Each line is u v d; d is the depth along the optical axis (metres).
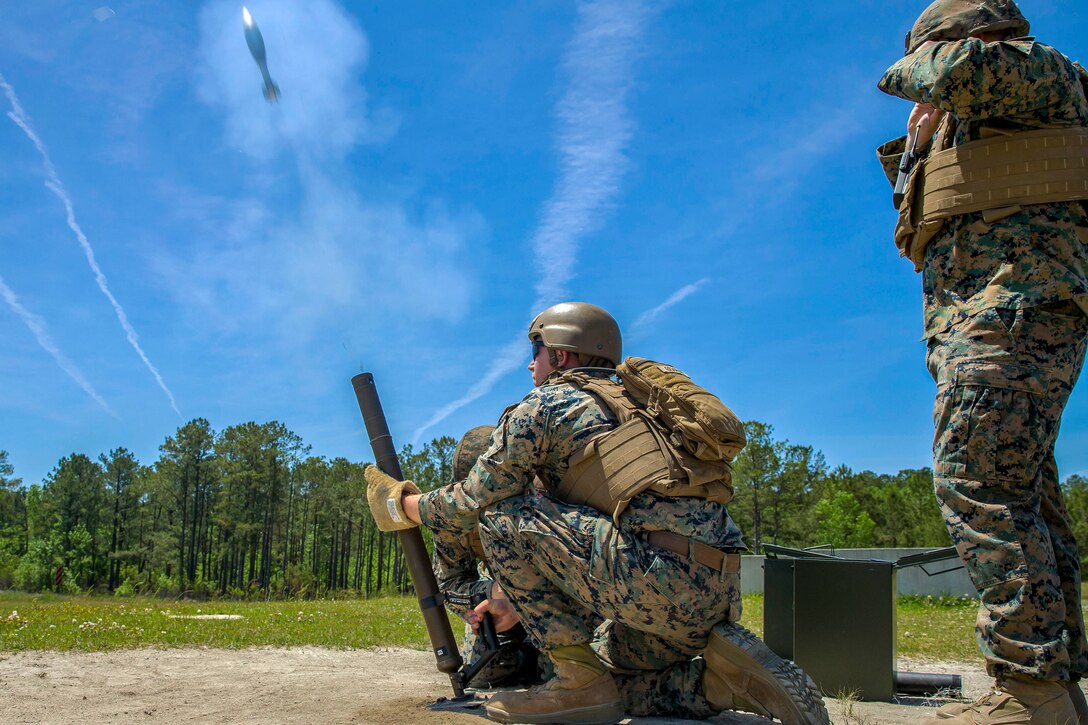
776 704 2.68
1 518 98.94
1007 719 2.45
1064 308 2.54
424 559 3.38
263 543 80.50
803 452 39.75
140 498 86.56
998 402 2.49
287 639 5.82
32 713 2.95
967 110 2.54
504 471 2.96
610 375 3.20
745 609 10.80
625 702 3.08
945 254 2.69
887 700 3.75
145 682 3.74
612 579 2.74
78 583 77.50
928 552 3.80
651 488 2.76
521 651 3.83
